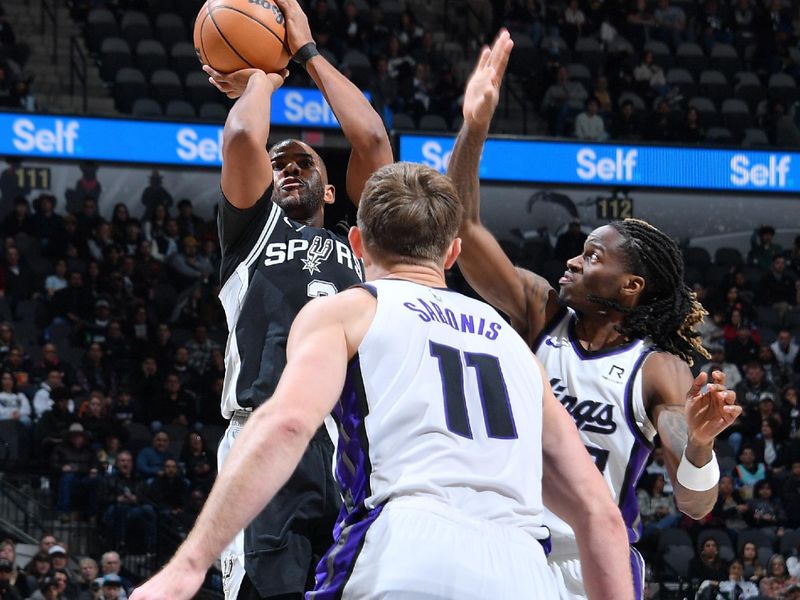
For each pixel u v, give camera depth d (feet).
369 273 9.84
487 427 9.02
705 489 11.66
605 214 72.74
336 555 8.80
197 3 73.41
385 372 8.95
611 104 72.02
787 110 74.79
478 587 8.50
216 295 63.05
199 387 54.90
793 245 74.90
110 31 71.10
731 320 64.80
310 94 59.47
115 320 58.59
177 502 46.93
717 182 65.98
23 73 66.33
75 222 63.52
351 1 72.59
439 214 9.64
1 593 38.09
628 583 9.34
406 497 8.70
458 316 9.43
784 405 58.29
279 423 8.11
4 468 46.83
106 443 48.96
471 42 77.20
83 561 41.06
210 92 67.46
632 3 78.38
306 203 14.71
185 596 7.64
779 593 44.73
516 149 63.57
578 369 12.55
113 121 60.13
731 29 80.02
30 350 56.65
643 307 12.66
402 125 66.90
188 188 70.28
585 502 9.44
